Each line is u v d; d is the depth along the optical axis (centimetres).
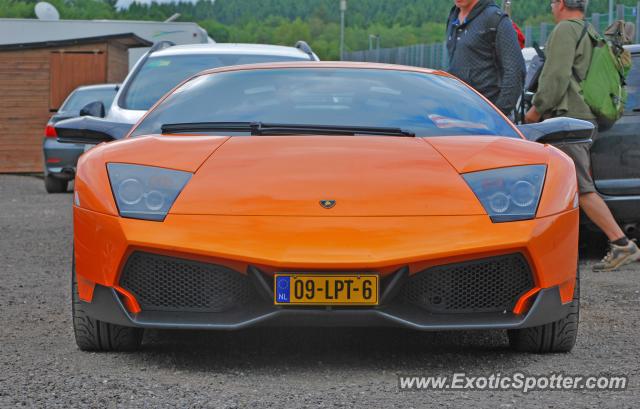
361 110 504
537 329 448
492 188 424
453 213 413
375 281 402
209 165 435
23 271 774
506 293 418
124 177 431
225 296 414
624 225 812
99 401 370
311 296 403
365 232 404
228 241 405
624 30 791
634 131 794
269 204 413
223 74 554
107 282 421
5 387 391
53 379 404
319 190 418
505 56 772
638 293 650
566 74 774
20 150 2300
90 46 2312
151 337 490
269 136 467
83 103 1753
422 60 3847
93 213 427
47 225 1158
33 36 2892
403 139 466
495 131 499
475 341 486
